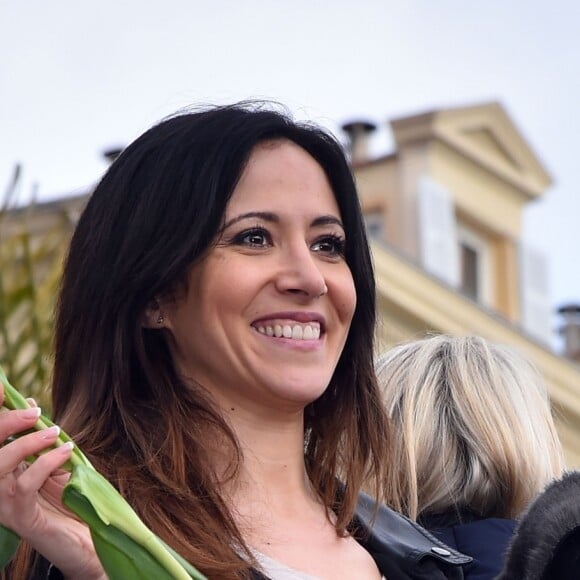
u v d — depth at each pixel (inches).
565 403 1180.5
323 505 265.7
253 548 251.0
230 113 263.7
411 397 329.7
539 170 1401.3
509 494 322.0
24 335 463.2
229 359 254.2
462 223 1348.4
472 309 1138.7
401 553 266.4
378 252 1087.0
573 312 1418.6
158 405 257.8
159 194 258.5
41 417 222.1
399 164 1279.5
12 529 222.1
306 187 261.6
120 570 213.8
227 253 255.8
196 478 252.1
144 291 257.9
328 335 260.1
